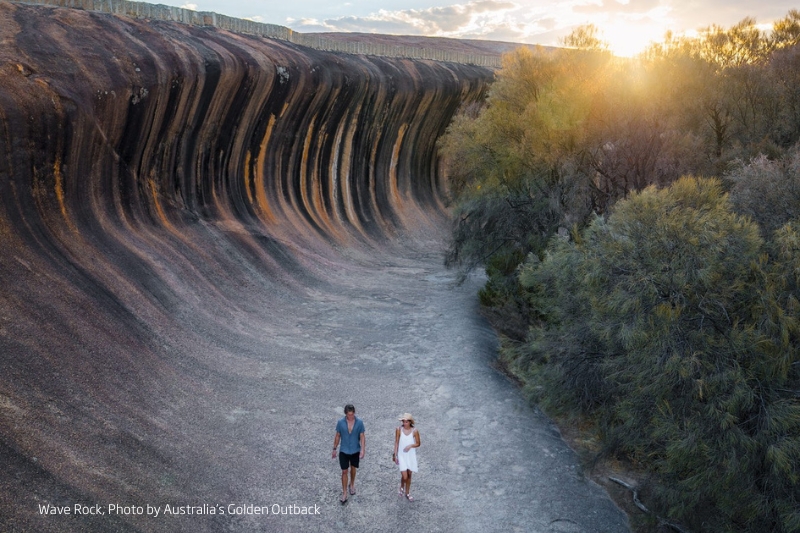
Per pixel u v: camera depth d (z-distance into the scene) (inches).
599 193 751.7
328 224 1245.7
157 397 464.4
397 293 988.6
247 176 1042.1
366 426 514.3
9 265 478.9
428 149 1708.9
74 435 362.6
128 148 744.3
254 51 1020.5
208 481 387.5
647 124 733.3
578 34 893.2
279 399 539.8
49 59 639.1
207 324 647.1
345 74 1243.2
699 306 340.2
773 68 852.6
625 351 396.2
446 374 651.5
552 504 420.8
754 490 310.5
